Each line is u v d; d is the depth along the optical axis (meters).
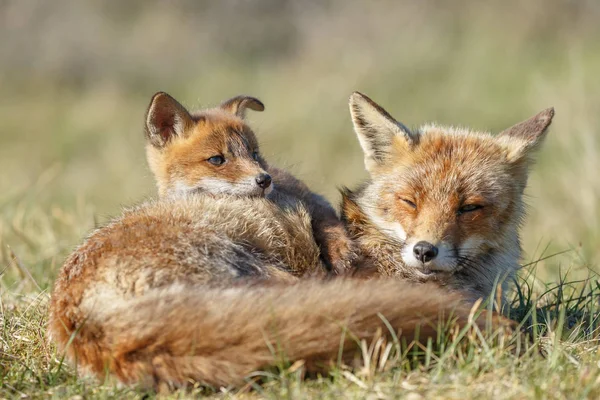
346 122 29.97
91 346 7.27
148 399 7.28
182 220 8.71
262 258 8.85
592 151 20.08
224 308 7.14
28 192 19.12
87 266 8.00
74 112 38.78
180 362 7.00
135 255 7.99
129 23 48.00
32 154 33.56
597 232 16.66
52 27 47.03
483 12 39.00
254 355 7.00
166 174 12.50
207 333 7.00
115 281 7.73
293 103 31.84
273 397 6.85
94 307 7.47
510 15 38.44
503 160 9.55
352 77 33.59
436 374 7.08
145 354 7.05
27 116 39.28
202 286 7.61
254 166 11.85
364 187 10.13
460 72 34.00
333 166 27.33
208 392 7.33
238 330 7.01
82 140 34.88
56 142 34.72
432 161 9.42
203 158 12.16
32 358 8.45
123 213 9.71
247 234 8.88
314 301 7.27
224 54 44.12
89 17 47.44
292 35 44.31
